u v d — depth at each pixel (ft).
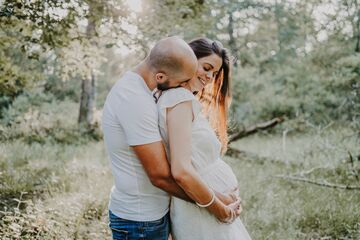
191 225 8.50
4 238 12.45
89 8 18.17
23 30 18.81
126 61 40.88
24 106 50.49
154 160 7.54
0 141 30.01
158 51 7.66
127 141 7.64
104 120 8.04
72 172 22.67
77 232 14.05
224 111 10.05
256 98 57.67
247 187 21.61
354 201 19.44
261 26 80.59
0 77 22.39
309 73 54.34
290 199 19.94
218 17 41.27
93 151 31.45
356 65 34.81
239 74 60.39
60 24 18.30
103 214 16.01
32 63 31.24
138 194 8.02
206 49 9.18
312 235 16.60
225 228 8.69
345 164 25.59
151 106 7.63
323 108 48.52
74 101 68.85
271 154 31.63
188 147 7.61
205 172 8.54
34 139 35.24
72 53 21.62
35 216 13.62
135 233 8.11
